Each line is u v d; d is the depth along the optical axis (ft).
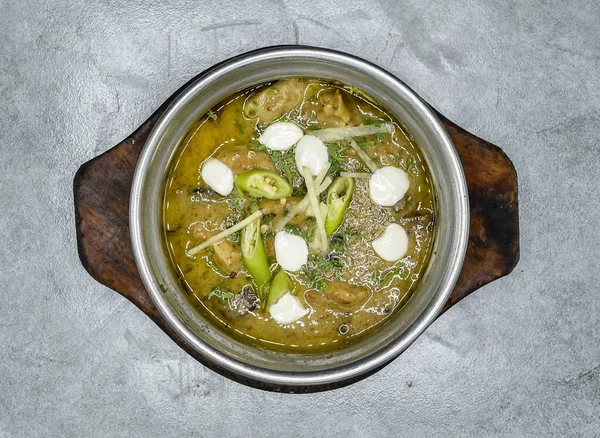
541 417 1.99
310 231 1.61
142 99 1.96
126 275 1.70
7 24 1.97
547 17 1.97
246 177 1.58
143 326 1.98
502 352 1.98
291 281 1.61
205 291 1.62
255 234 1.58
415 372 1.98
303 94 1.62
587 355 1.99
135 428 1.99
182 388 1.98
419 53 1.95
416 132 1.59
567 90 1.98
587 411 1.99
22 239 1.98
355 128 1.61
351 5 1.94
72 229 1.98
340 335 1.62
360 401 1.99
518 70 1.97
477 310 1.98
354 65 1.55
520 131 1.97
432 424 1.99
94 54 1.96
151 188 1.58
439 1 1.96
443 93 1.96
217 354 1.54
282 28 1.94
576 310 1.98
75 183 1.69
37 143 1.97
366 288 1.61
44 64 1.97
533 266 1.98
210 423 1.99
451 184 1.55
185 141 1.62
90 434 1.99
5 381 1.99
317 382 1.55
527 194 1.98
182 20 1.95
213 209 1.62
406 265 1.62
